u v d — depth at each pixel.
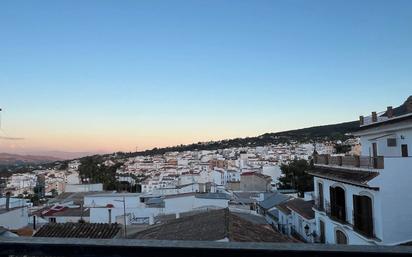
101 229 22.12
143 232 20.52
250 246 1.67
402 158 18.70
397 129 21.98
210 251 1.66
